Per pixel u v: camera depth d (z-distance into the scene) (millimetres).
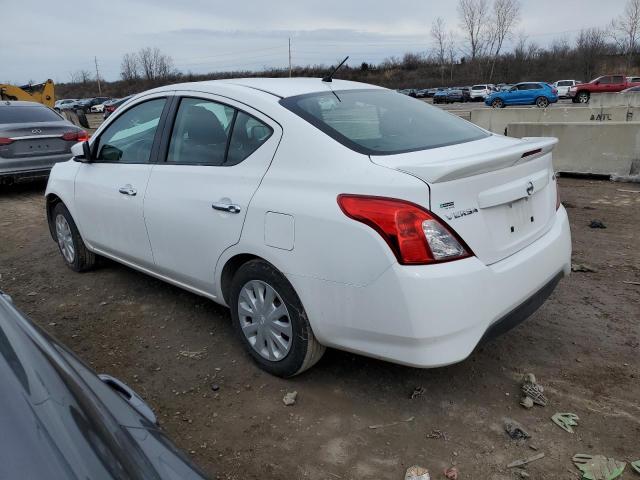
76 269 4973
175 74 97688
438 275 2414
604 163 8711
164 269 3742
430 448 2596
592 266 4844
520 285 2744
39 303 4406
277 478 2447
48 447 1245
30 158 8594
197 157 3439
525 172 2904
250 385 3131
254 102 3156
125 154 4074
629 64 72500
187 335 3756
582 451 2551
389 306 2479
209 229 3230
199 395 3068
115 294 4496
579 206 7062
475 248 2549
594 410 2838
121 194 3930
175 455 1536
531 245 2932
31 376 1462
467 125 3572
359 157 2686
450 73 89750
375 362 3330
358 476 2441
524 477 2404
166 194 3527
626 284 4422
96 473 1236
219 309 4133
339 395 3014
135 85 94312
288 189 2826
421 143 2996
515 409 2861
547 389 3029
